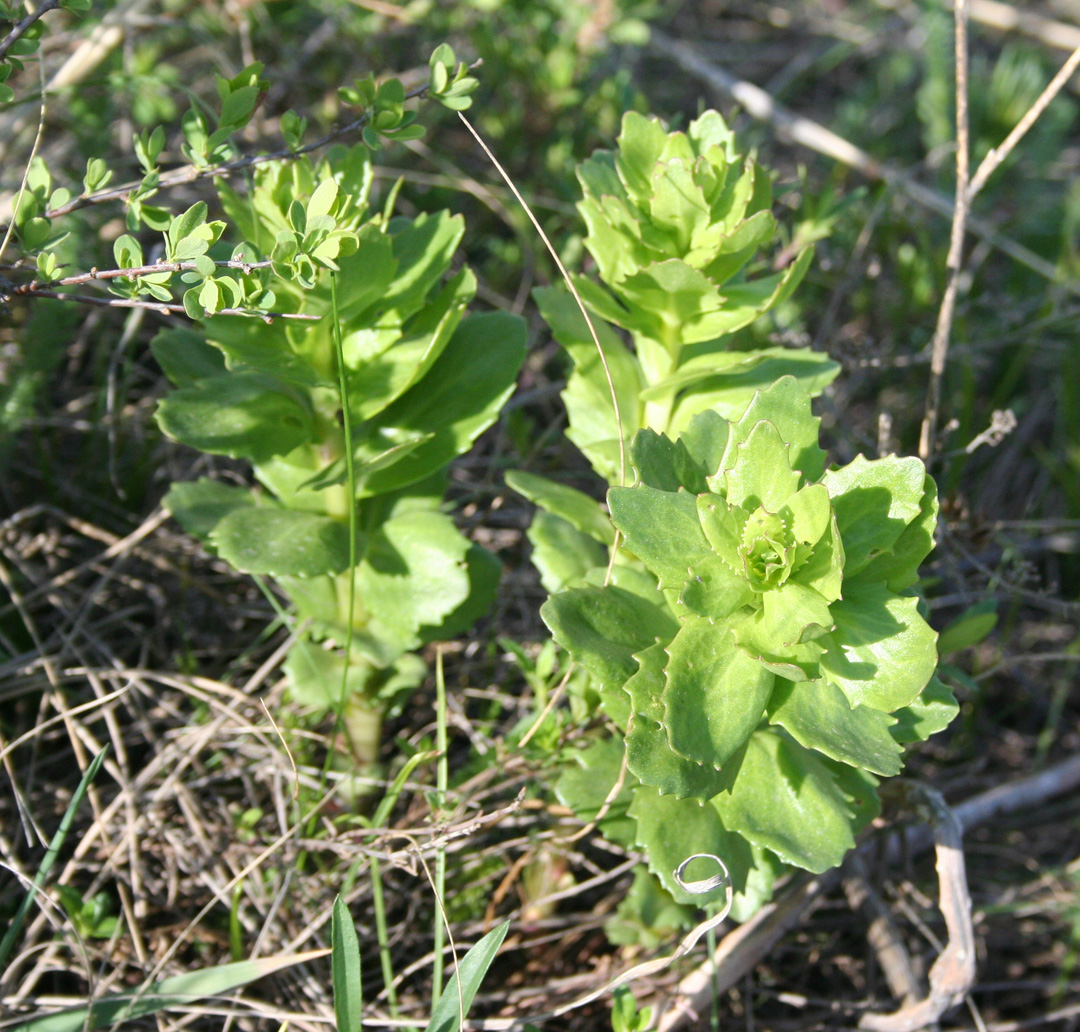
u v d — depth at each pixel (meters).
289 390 0.41
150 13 0.70
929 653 0.34
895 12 1.01
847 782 0.39
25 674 0.50
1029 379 0.75
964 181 0.47
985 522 0.54
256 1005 0.41
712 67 0.88
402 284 0.39
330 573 0.39
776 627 0.34
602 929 0.48
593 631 0.36
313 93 0.73
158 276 0.34
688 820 0.38
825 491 0.33
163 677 0.49
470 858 0.46
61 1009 0.40
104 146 0.62
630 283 0.40
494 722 0.52
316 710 0.50
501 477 0.60
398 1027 0.43
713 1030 0.41
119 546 0.53
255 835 0.47
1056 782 0.56
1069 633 0.64
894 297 0.71
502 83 0.71
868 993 0.47
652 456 0.36
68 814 0.39
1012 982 0.49
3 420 0.52
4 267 0.36
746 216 0.41
